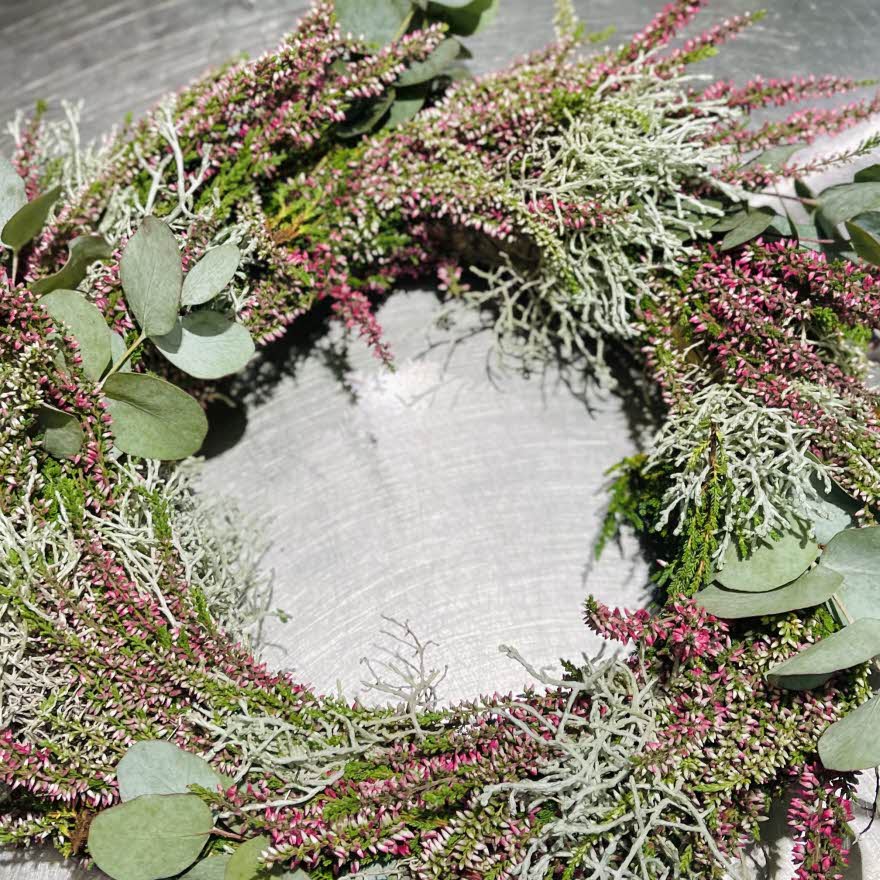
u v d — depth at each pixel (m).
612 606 0.65
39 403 0.56
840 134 0.69
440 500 0.67
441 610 0.65
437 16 0.64
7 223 0.59
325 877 0.56
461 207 0.62
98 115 0.72
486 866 0.54
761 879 0.60
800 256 0.59
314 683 0.64
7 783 0.56
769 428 0.58
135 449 0.59
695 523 0.58
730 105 0.63
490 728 0.56
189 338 0.60
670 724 0.56
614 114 0.61
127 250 0.58
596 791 0.55
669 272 0.62
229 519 0.66
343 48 0.61
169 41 0.73
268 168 0.61
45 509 0.57
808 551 0.57
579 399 0.68
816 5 0.73
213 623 0.58
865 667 0.56
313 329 0.69
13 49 0.73
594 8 0.73
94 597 0.56
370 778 0.56
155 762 0.55
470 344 0.69
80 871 0.59
